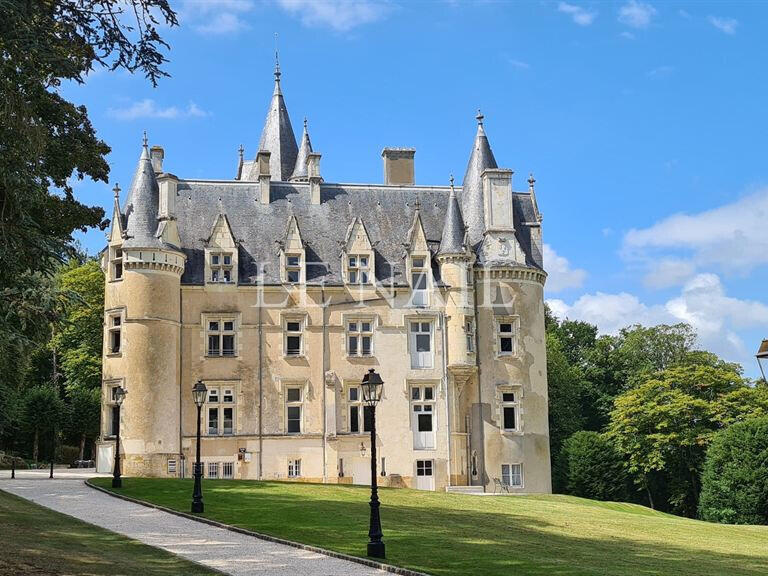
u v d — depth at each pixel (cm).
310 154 5722
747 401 6981
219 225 5322
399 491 4166
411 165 6041
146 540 2530
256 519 2975
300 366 5247
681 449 6944
